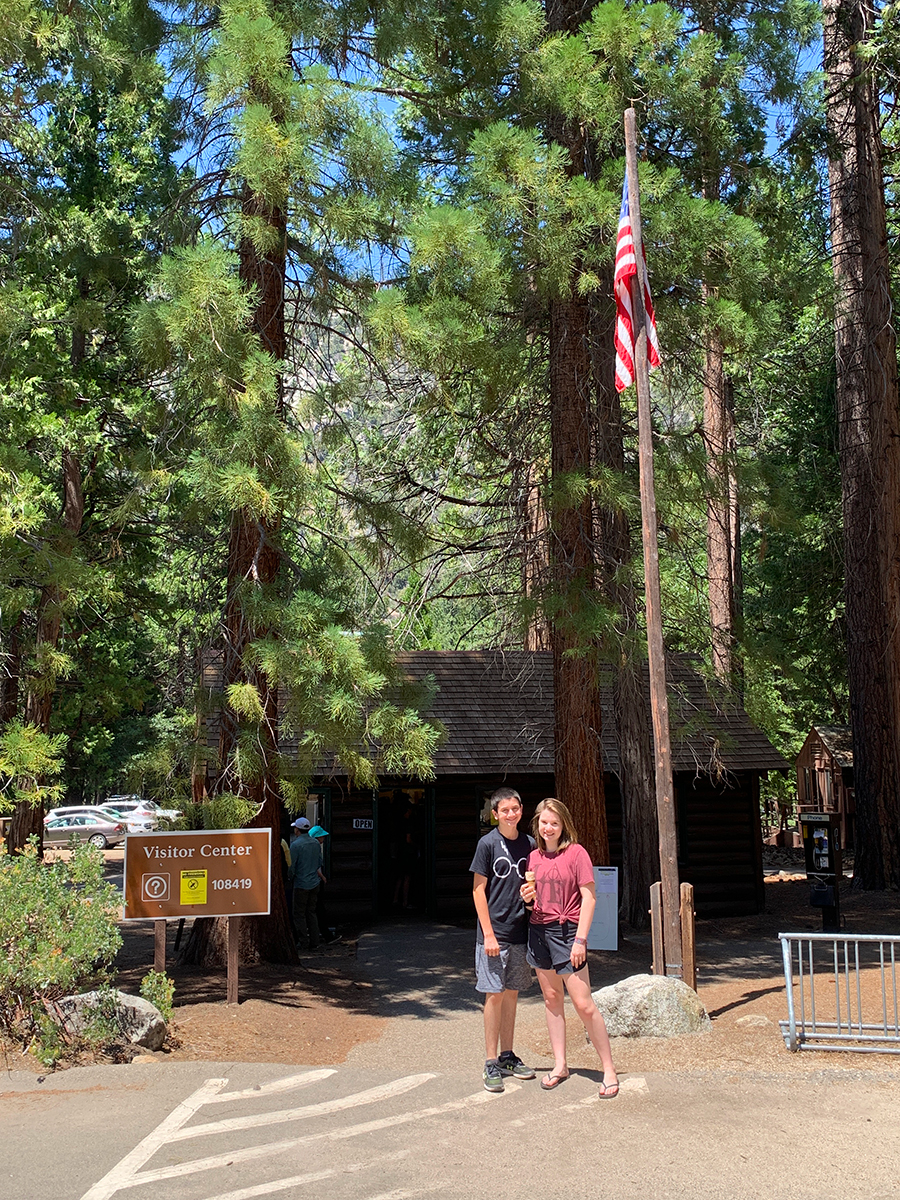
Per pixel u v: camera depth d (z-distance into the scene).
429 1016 9.74
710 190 12.90
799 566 25.89
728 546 21.84
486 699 18.48
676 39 11.02
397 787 17.97
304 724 9.00
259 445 8.93
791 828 32.88
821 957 12.71
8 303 12.20
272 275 11.39
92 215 17.42
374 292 10.13
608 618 10.70
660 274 11.10
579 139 12.46
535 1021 9.44
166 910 8.80
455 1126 5.74
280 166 9.12
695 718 12.99
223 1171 5.10
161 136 13.27
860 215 18.62
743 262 10.80
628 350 9.41
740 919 17.67
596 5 12.62
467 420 12.67
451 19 11.27
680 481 11.47
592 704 12.57
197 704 10.73
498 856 6.50
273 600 9.52
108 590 12.72
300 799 9.32
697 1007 8.17
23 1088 6.54
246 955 11.30
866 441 18.64
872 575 18.53
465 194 11.23
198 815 9.72
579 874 6.48
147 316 9.34
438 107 12.09
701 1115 5.90
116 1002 7.54
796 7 12.23
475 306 10.05
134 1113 6.02
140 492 11.23
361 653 9.16
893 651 18.36
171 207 11.61
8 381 13.94
